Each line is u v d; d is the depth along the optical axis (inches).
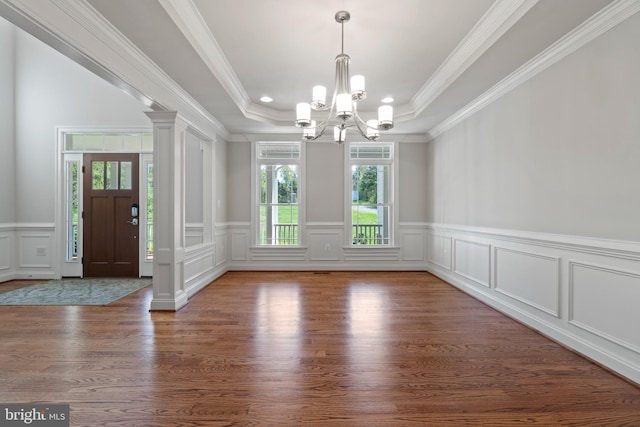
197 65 115.4
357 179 228.4
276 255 225.5
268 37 111.5
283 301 150.0
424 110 167.9
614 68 84.2
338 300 151.9
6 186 194.2
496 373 84.0
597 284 89.7
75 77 201.6
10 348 97.8
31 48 200.7
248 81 150.1
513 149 127.3
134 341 103.5
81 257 201.9
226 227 221.3
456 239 178.2
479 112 153.3
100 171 202.8
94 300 150.7
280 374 82.9
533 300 115.7
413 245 226.8
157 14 85.4
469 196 163.5
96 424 63.4
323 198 225.9
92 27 85.7
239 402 70.9
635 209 79.2
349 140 223.0
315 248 226.1
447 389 76.4
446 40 112.7
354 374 83.0
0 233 189.6
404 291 169.3
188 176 203.2
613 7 81.0
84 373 83.0
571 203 98.6
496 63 114.0
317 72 139.9
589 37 90.7
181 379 80.3
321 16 99.0
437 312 134.4
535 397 73.2
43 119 200.5
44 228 199.3
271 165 229.5
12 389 75.4
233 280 194.7
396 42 114.1
